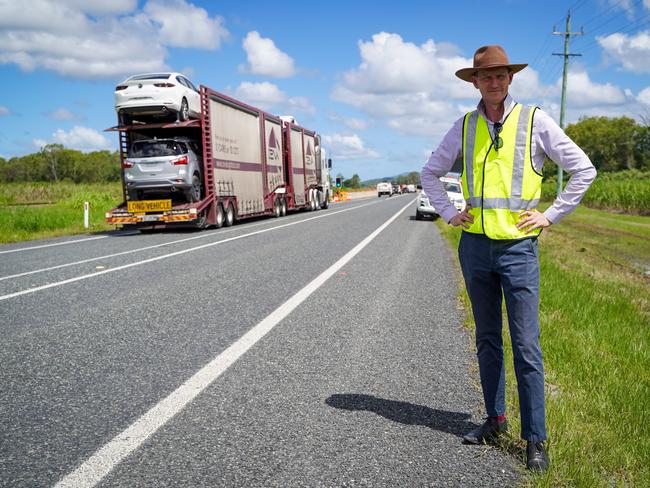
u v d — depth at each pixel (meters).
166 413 3.48
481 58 2.85
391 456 2.94
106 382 4.03
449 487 2.62
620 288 9.32
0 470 2.77
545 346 4.82
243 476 2.72
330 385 4.00
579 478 2.60
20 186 41.28
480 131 2.99
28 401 3.67
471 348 4.94
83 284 7.88
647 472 2.71
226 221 19.22
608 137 101.44
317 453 2.96
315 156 34.19
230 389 3.90
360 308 6.52
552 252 14.01
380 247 12.81
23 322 5.75
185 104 17.25
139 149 16.84
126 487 2.61
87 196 29.97
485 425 3.14
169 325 5.64
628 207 34.41
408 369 4.36
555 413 3.32
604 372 4.27
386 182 87.62
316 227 18.92
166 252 11.63
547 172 67.94
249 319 5.92
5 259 10.85
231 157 19.59
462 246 3.18
